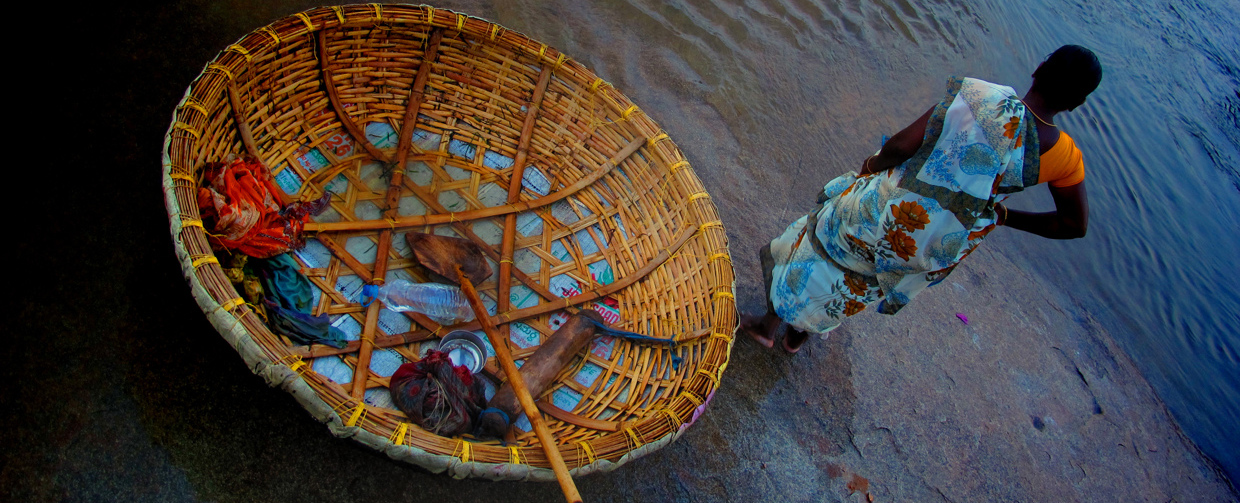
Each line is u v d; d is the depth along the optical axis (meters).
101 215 2.31
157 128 2.57
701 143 3.69
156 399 2.06
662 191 2.92
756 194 3.60
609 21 4.02
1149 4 6.99
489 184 2.98
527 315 2.65
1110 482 3.15
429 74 2.93
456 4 3.63
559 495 2.37
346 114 2.78
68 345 2.06
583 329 2.54
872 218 2.12
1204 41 6.87
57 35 2.63
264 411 2.15
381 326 2.49
